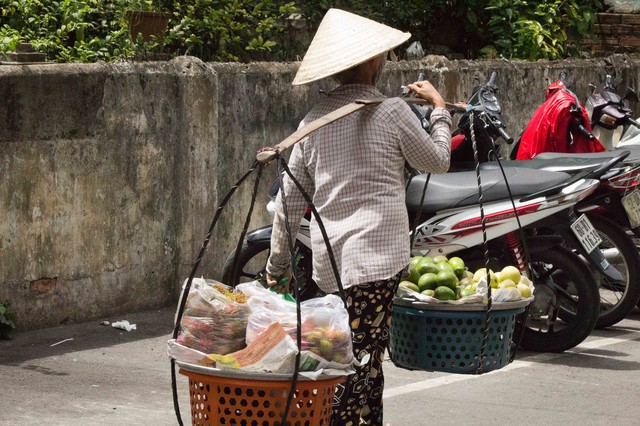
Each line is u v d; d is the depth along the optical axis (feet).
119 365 24.16
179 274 30.12
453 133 28.55
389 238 16.22
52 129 26.55
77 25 33.32
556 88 32.30
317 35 16.90
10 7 33.81
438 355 19.27
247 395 14.24
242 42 38.50
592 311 25.66
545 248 25.67
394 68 35.04
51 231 26.86
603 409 21.58
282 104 32.07
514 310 19.51
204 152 30.09
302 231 26.50
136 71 28.35
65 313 27.45
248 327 14.79
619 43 52.70
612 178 27.20
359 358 16.37
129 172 28.48
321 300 15.28
